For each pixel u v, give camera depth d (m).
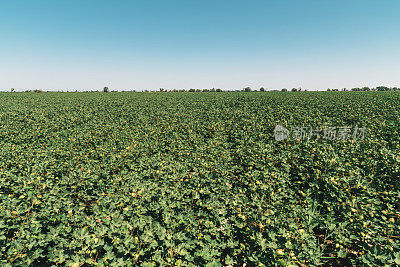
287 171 6.74
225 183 6.19
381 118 12.00
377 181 5.73
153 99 30.56
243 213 4.77
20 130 11.90
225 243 4.23
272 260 3.74
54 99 31.42
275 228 4.32
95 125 13.31
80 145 9.77
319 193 5.55
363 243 4.07
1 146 9.12
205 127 12.45
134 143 9.58
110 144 9.55
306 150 7.87
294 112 15.48
